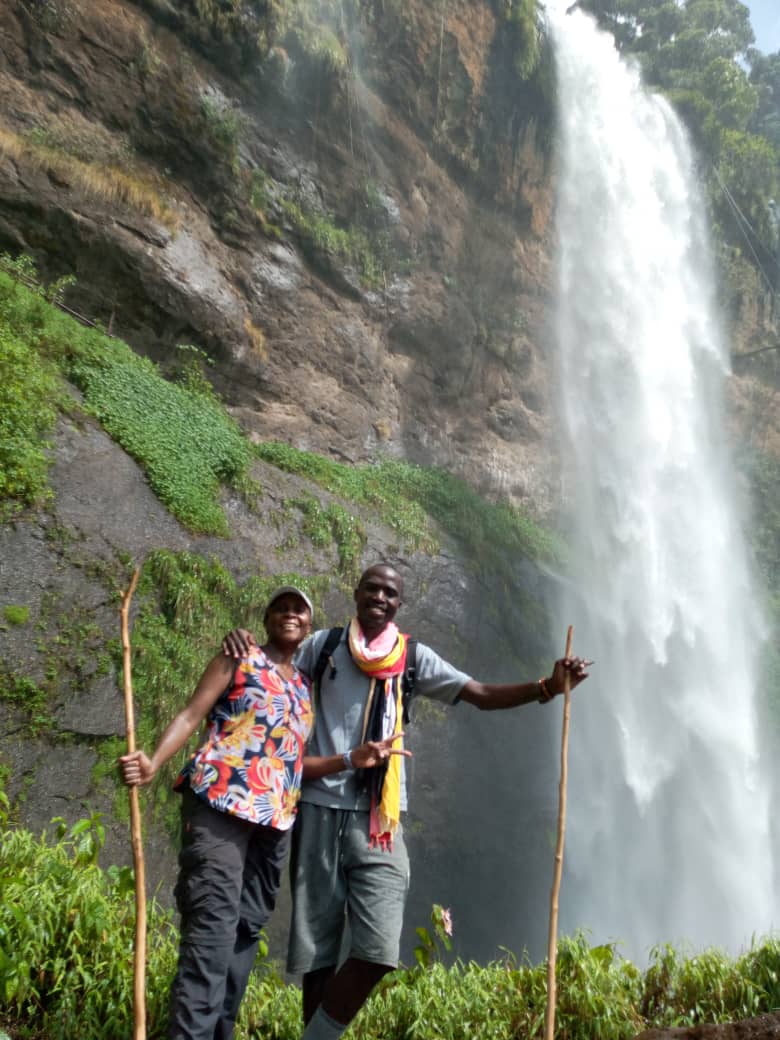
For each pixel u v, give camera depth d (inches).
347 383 719.1
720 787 794.2
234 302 629.6
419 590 596.1
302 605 136.6
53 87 561.9
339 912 129.7
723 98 1204.5
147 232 577.9
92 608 383.6
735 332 1107.3
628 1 1325.0
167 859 375.9
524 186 877.8
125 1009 142.3
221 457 504.4
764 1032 141.1
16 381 415.2
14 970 139.4
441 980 173.2
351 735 133.0
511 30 844.6
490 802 567.2
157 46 603.5
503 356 853.8
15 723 339.9
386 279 755.4
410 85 770.2
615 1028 161.8
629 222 990.4
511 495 838.5
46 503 388.2
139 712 382.0
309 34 677.3
